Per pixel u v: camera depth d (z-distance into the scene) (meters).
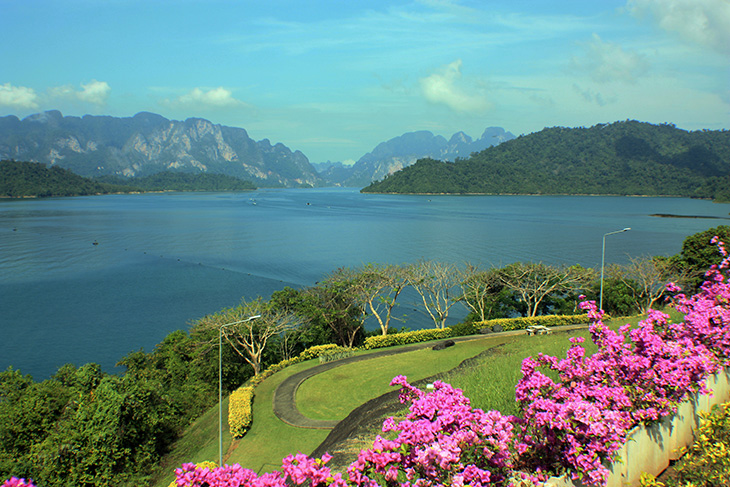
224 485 6.38
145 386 26.12
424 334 40.38
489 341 35.59
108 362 46.03
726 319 10.84
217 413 29.62
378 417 17.55
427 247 106.31
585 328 36.78
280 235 133.12
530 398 8.71
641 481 7.86
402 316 60.47
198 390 34.22
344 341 44.03
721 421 8.92
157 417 25.50
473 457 7.22
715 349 10.75
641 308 48.44
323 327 42.34
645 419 8.41
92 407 23.78
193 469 6.56
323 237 128.38
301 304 42.16
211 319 37.50
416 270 51.97
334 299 42.91
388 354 34.25
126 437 23.98
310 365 33.75
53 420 25.52
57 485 21.73
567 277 51.62
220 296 68.75
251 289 72.38
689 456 8.70
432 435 6.84
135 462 23.91
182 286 74.31
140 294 69.81
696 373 9.09
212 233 137.62
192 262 93.25
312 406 25.45
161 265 90.44
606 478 7.32
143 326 56.31
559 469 7.41
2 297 68.12
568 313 50.72
